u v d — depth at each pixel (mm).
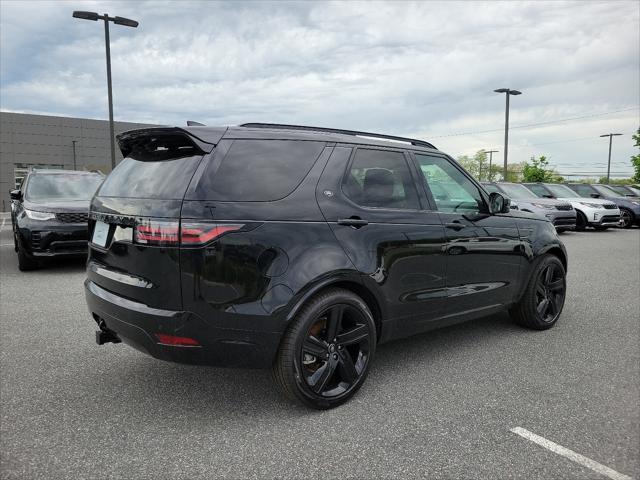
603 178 70688
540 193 17250
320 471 2416
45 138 43875
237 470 2420
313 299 2975
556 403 3188
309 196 3033
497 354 4109
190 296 2666
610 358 4027
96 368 3736
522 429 2842
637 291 6633
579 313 5473
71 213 7508
